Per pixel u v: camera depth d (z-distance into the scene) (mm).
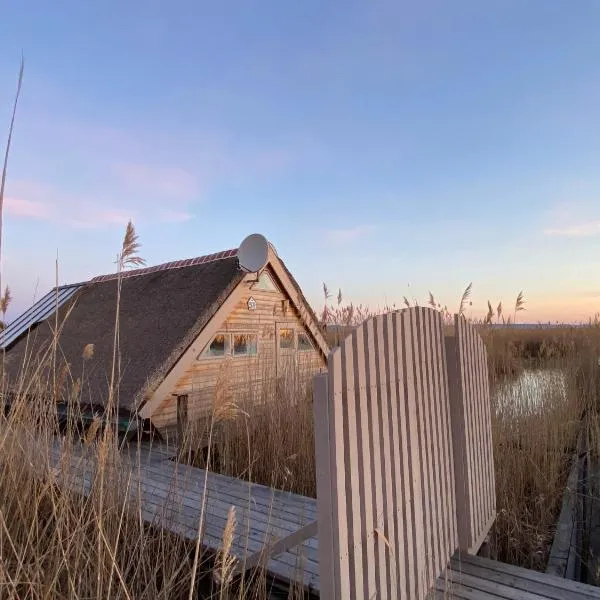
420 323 3029
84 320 9047
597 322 11914
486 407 4594
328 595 1820
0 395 2980
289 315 9570
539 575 3336
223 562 1738
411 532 2613
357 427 2072
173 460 5527
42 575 2303
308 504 4422
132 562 2664
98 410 6301
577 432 8016
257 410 6668
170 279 9000
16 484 2631
